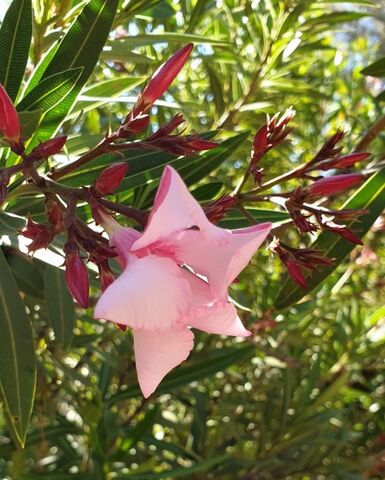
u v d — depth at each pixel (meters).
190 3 0.32
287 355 0.33
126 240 0.13
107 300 0.11
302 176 0.17
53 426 0.28
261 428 0.34
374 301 0.40
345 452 0.40
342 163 0.17
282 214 0.20
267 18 0.31
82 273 0.12
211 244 0.12
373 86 0.43
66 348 0.22
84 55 0.17
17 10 0.16
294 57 0.33
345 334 0.36
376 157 0.34
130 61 0.23
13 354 0.16
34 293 0.23
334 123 0.40
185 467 0.28
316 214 0.16
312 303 0.34
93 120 0.31
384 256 0.43
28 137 0.16
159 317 0.11
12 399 0.15
